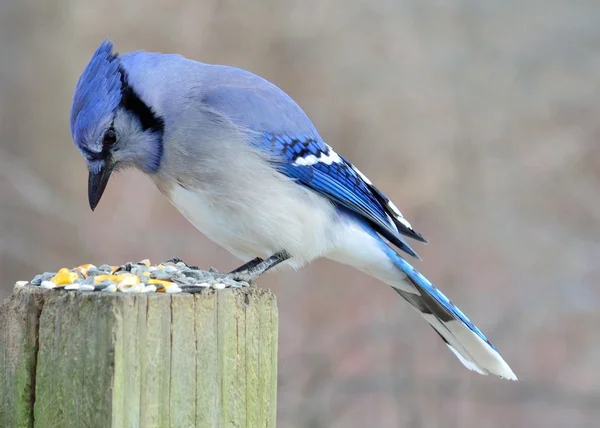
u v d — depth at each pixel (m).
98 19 15.17
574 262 13.19
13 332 3.91
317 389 11.27
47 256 12.66
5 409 3.91
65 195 13.63
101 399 3.67
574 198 14.21
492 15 14.98
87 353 3.72
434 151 14.81
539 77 14.86
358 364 11.73
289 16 15.66
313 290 13.06
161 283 4.20
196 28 15.40
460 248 13.58
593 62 14.81
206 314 3.91
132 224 13.02
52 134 14.47
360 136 15.44
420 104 15.12
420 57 15.30
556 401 11.50
